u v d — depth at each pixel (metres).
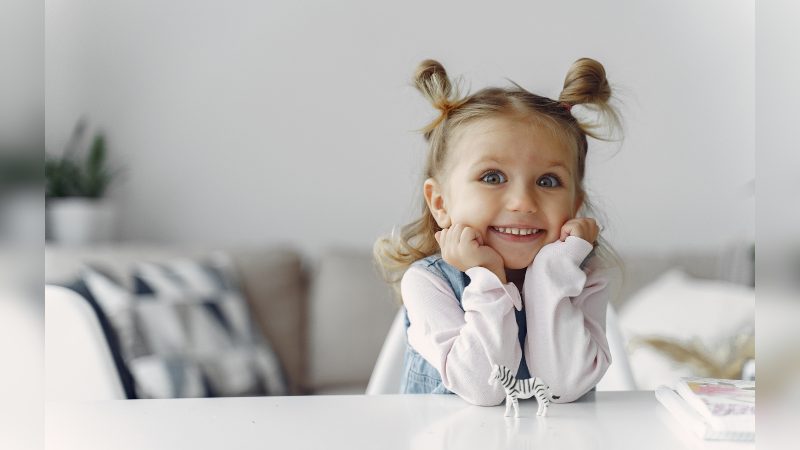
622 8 2.74
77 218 2.62
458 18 2.76
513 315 0.85
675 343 1.90
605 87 0.96
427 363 1.03
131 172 2.83
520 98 0.93
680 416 0.73
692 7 2.74
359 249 2.69
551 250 0.88
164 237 2.84
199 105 2.84
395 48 2.81
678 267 2.52
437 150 0.96
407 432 0.69
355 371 2.52
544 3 2.73
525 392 0.76
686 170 2.75
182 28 2.84
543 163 0.89
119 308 2.19
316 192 2.85
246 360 2.31
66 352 1.19
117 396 1.20
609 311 1.22
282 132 2.85
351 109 2.83
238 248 2.66
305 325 2.64
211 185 2.85
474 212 0.88
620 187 2.73
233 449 0.64
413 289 0.91
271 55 2.84
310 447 0.64
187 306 2.33
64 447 0.64
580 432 0.70
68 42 2.81
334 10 2.83
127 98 2.83
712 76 2.75
